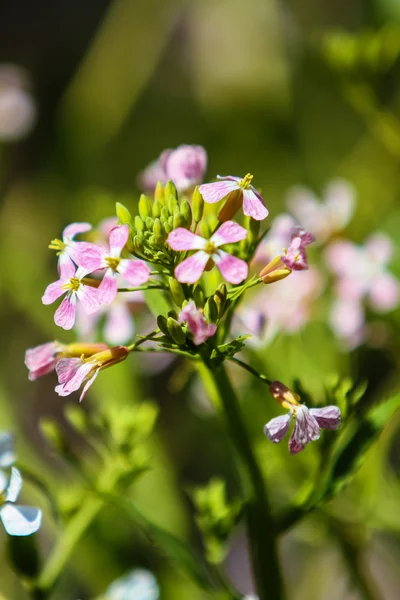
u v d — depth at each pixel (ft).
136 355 2.03
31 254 2.55
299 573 2.29
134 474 1.61
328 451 1.50
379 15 2.42
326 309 1.90
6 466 1.48
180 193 1.53
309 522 1.79
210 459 2.42
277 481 1.86
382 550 2.28
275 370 1.85
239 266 1.37
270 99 2.93
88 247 1.40
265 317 1.65
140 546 1.89
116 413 1.64
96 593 1.87
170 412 2.46
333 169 2.84
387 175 2.44
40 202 2.82
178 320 1.40
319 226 1.92
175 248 1.38
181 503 2.05
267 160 2.88
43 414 2.76
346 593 1.81
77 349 1.45
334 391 1.49
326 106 2.86
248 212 1.40
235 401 1.50
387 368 2.23
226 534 1.52
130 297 1.67
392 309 1.90
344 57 1.95
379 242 1.89
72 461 1.62
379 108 1.97
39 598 1.56
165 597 1.89
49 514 1.88
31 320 2.56
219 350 1.43
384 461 1.85
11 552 1.55
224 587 1.54
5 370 2.72
